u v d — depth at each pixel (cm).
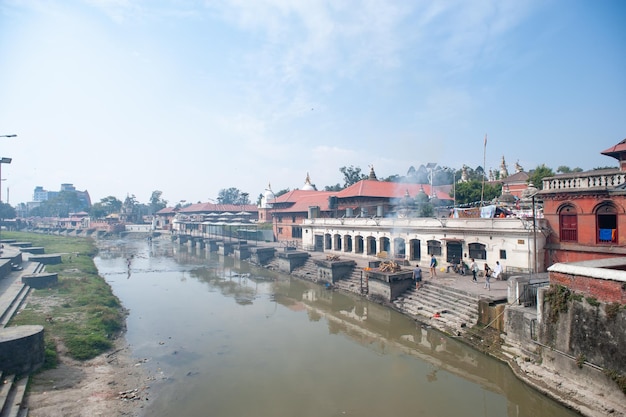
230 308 2700
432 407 1374
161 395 1429
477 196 4947
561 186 2266
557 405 1300
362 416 1312
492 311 1850
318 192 6462
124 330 2178
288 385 1529
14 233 8150
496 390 1503
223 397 1427
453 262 2867
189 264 4959
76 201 15000
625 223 1973
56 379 1406
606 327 1228
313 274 3681
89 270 3681
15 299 2242
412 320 2253
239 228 7362
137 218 13075
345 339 2059
